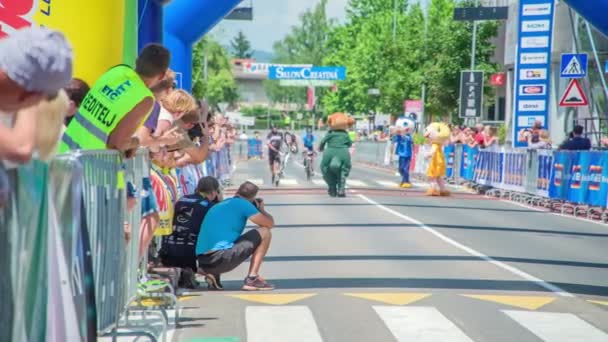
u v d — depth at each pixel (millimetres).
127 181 7301
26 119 4262
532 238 18125
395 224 20297
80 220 5223
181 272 11844
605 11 19656
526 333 9188
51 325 4809
